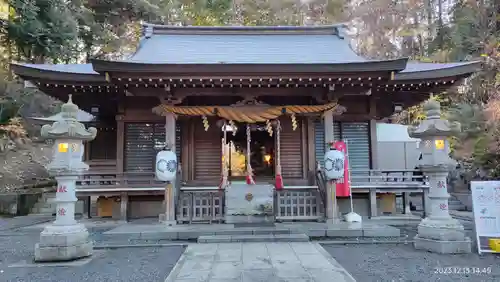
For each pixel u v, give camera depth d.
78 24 16.75
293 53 10.19
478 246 5.49
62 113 5.50
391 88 8.99
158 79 7.44
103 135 11.14
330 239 6.73
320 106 8.31
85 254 5.49
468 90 14.66
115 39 19.45
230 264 4.88
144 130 9.73
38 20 14.45
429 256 5.38
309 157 9.59
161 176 7.38
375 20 24.06
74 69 8.67
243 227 7.21
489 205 5.63
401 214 9.76
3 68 15.27
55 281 4.34
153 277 4.46
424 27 21.30
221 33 11.81
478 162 12.01
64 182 5.52
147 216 9.41
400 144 14.05
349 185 8.41
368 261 5.12
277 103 9.84
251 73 7.45
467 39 15.21
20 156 14.95
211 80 7.54
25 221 10.34
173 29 11.71
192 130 9.72
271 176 9.77
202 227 7.28
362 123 9.94
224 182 8.48
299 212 8.03
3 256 5.71
